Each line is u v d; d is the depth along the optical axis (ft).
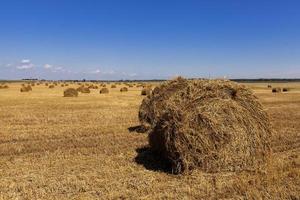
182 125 35.96
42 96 137.39
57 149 47.14
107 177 34.60
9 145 49.57
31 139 53.88
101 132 59.21
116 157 42.39
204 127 35.99
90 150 46.26
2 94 148.25
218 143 36.01
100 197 29.32
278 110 90.33
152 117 58.13
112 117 77.30
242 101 38.65
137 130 60.70
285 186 31.30
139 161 40.57
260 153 37.96
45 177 34.60
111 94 153.58
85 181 33.24
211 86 39.11
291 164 38.06
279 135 55.01
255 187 30.91
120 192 30.35
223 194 29.84
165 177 34.88
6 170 37.22
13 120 72.43
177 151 35.91
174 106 38.55
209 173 35.53
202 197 29.25
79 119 74.18
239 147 36.60
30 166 38.73
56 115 80.02
